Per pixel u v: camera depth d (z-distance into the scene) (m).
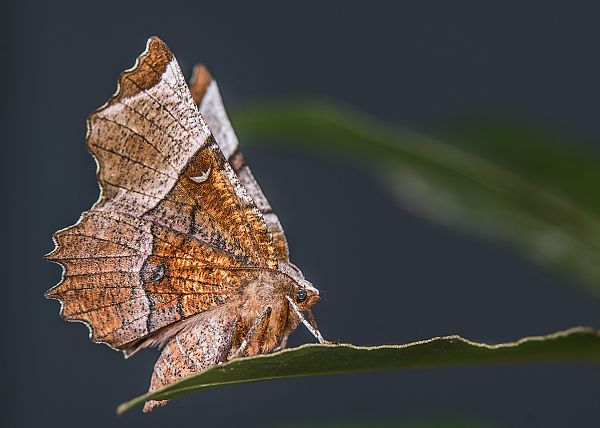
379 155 0.20
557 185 0.20
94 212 0.18
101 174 0.18
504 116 0.20
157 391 0.16
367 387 0.28
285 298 0.18
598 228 0.20
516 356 0.17
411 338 0.30
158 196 0.18
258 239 0.18
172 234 0.18
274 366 0.17
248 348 0.18
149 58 0.17
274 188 0.30
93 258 0.18
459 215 0.20
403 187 0.20
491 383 0.28
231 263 0.18
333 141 0.20
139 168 0.18
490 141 0.20
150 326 0.18
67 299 0.18
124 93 0.17
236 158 0.18
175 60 0.18
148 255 0.18
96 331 0.18
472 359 0.17
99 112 0.17
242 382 0.17
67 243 0.18
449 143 0.20
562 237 0.20
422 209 0.20
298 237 0.30
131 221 0.18
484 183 0.20
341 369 0.17
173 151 0.18
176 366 0.18
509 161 0.20
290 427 0.18
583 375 0.28
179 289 0.18
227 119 0.18
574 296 0.30
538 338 0.17
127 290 0.18
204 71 0.18
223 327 0.18
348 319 0.30
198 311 0.18
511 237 0.20
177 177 0.18
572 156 0.20
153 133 0.18
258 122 0.20
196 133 0.18
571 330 0.17
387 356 0.17
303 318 0.18
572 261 0.20
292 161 0.31
